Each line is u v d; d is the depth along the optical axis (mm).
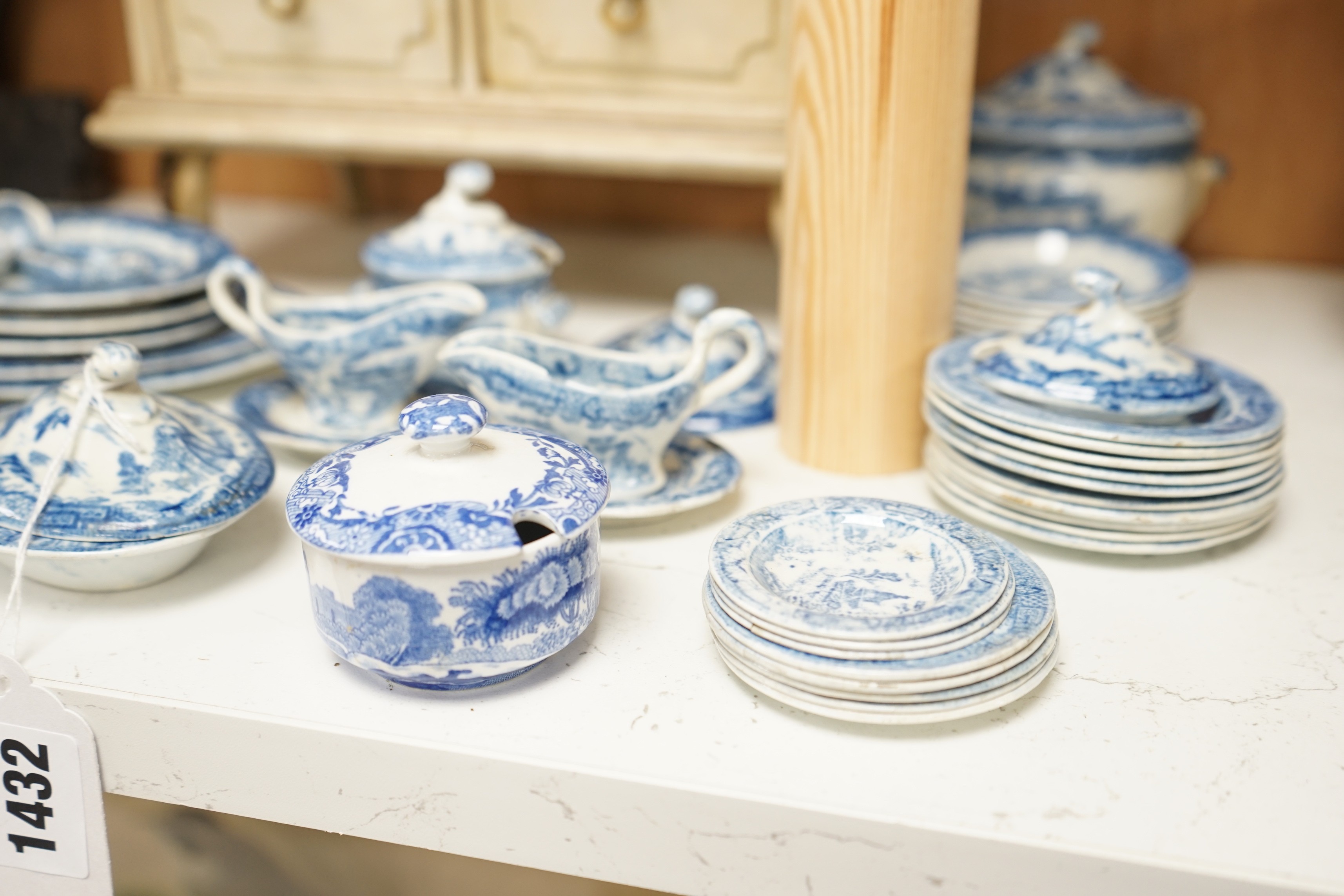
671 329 1091
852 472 998
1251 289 1507
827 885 628
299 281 1510
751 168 1205
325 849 995
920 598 713
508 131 1252
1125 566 858
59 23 1808
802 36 904
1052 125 1346
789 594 716
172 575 830
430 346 980
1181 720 683
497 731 667
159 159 1477
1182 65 1548
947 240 949
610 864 658
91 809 732
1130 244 1279
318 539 641
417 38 1272
